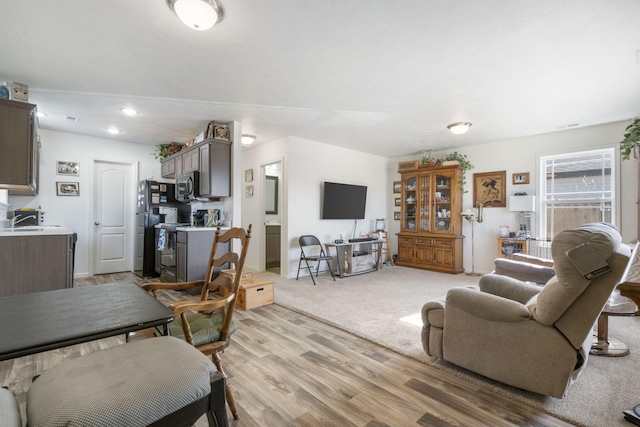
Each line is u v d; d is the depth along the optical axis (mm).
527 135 4965
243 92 3221
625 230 4160
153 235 5168
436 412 1678
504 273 3318
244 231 1720
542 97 3352
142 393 854
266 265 6281
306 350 2420
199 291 4016
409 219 6348
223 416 1025
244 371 2094
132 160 5535
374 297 3900
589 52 2424
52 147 4773
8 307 1192
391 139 5270
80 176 5020
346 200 5820
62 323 1026
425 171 5941
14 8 1866
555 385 1688
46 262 2809
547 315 1671
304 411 1682
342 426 1565
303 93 3250
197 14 1806
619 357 2303
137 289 1487
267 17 1975
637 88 3111
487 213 5461
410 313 3270
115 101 3443
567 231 1621
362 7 1890
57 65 2609
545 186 4898
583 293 1626
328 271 5641
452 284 4648
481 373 1940
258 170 5668
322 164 5543
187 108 3689
